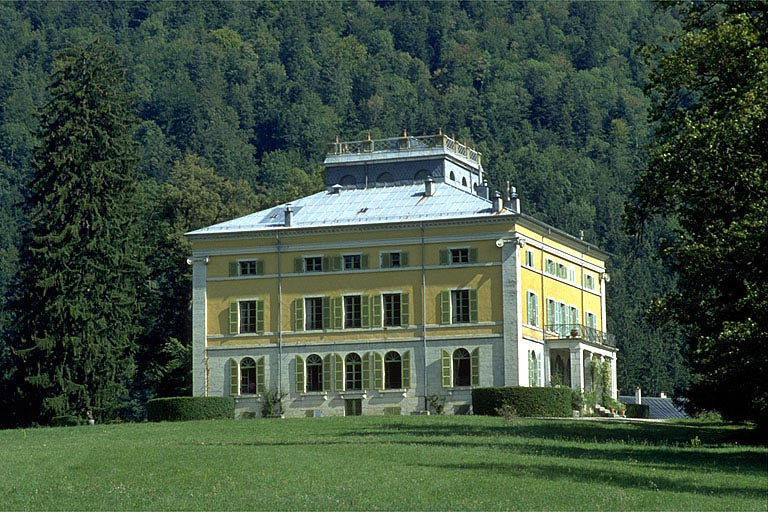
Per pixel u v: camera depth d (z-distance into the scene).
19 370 111.25
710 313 65.00
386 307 102.62
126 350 118.62
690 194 61.19
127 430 83.25
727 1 65.12
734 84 62.53
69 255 112.19
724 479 52.50
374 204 106.81
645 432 75.50
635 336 164.50
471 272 100.69
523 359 99.88
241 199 165.75
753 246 56.72
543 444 66.06
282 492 49.50
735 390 67.31
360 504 46.75
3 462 60.53
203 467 56.19
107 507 47.81
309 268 104.62
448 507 46.03
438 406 99.94
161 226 131.62
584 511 45.09
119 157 118.62
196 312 106.44
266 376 104.50
